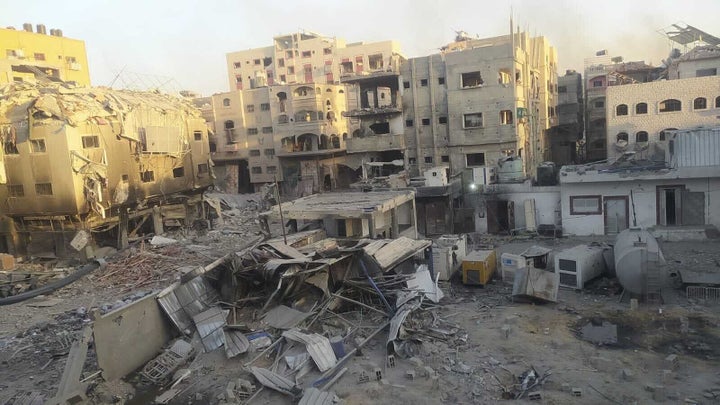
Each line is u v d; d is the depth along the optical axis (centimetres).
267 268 1941
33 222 3466
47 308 2578
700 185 2969
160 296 1845
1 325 2344
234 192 6919
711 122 4475
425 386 1463
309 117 6384
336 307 2012
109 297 2716
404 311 1811
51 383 1675
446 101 4912
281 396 1468
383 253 2161
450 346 1722
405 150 5088
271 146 6669
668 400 1329
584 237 3206
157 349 1808
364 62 8206
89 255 3356
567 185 3234
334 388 1473
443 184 3625
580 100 7444
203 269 2042
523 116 4862
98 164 3394
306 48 8656
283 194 6544
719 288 2042
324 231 2723
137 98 4094
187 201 4528
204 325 1823
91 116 3434
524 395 1400
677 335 1741
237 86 9488
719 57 4975
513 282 2300
